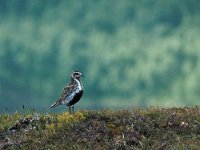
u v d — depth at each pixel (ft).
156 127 79.46
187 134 78.07
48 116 82.74
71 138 77.30
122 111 82.99
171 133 77.92
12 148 76.54
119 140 76.13
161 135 77.66
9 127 82.02
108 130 78.28
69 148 75.46
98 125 79.15
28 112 85.97
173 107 85.87
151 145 75.92
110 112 82.74
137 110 83.71
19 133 80.12
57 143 76.69
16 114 85.76
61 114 83.41
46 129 79.20
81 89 80.53
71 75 81.05
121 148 75.31
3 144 77.61
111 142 76.02
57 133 78.33
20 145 77.10
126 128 78.28
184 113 82.43
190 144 75.00
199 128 78.54
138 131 78.38
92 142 76.33
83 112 82.48
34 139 77.97
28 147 76.59
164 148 74.90
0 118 84.89
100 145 75.92
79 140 76.95
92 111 82.74
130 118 80.28
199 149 73.92
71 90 80.28
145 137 77.41
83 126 79.10
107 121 80.43
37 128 80.43
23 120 82.33
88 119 80.84
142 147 74.95
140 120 80.02
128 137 77.05
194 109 84.33
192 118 80.74
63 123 79.97
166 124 79.66
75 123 79.61
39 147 76.28
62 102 80.84
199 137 76.89
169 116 81.15
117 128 78.54
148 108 84.64
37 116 83.10
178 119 80.48
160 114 81.97
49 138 77.71
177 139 76.33
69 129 78.84
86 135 77.71
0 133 80.79
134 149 74.79
